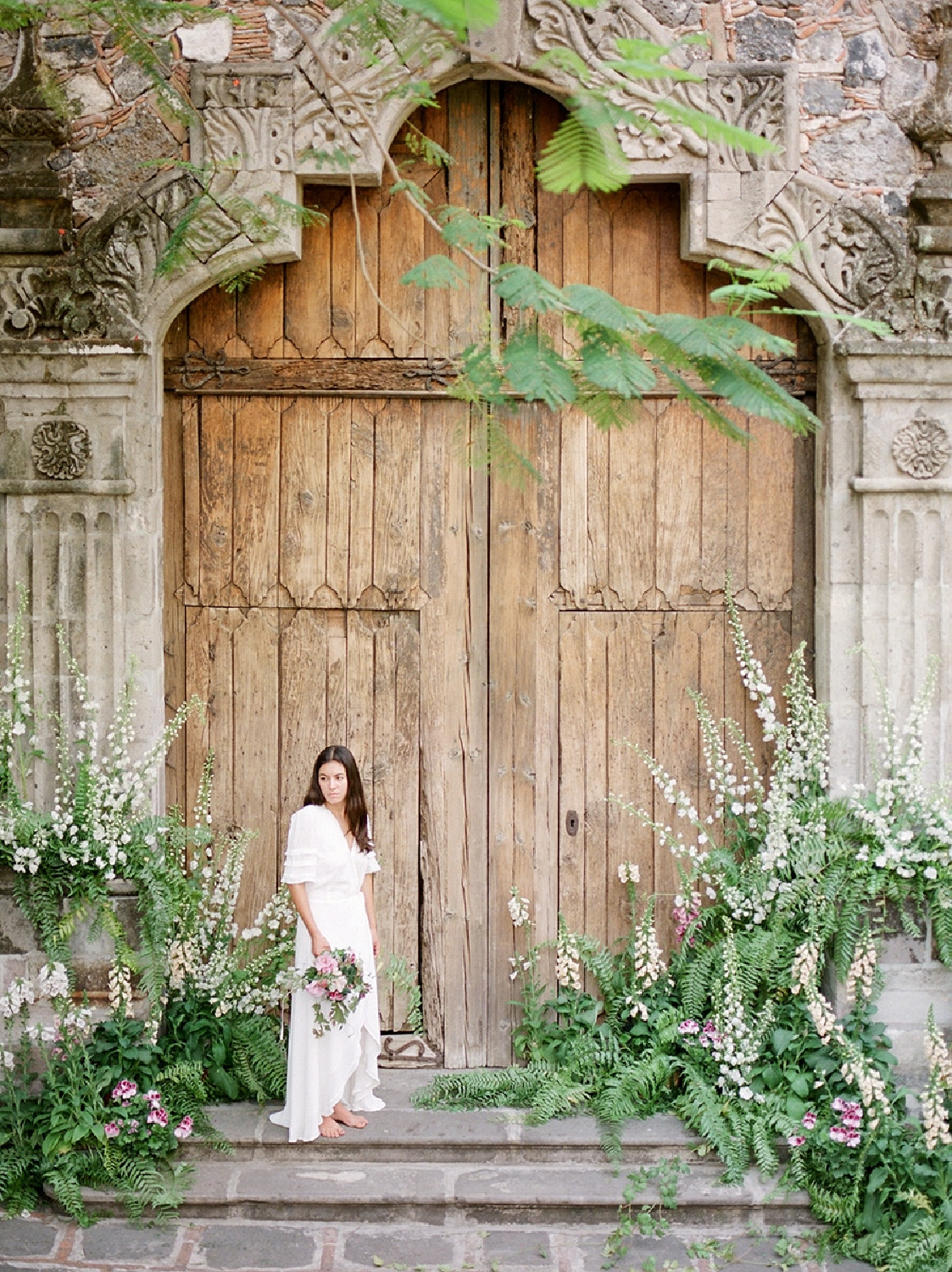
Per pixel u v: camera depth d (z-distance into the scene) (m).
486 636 5.21
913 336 4.86
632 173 4.86
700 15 4.92
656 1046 4.93
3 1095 4.73
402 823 5.24
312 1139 4.66
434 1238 4.41
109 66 4.87
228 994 4.98
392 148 5.05
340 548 5.18
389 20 3.34
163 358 5.09
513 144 5.07
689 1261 4.29
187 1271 4.20
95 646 4.95
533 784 5.23
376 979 5.21
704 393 5.07
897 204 4.93
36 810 4.95
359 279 5.08
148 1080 4.70
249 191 4.79
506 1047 5.25
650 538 5.19
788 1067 4.79
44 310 4.83
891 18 4.93
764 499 5.19
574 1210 4.51
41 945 4.89
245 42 4.87
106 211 4.80
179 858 5.08
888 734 4.92
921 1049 4.93
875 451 4.92
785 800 4.93
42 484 4.86
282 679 5.21
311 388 5.11
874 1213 4.39
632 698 5.22
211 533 5.17
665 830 5.08
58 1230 4.42
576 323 2.71
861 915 4.90
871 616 4.97
